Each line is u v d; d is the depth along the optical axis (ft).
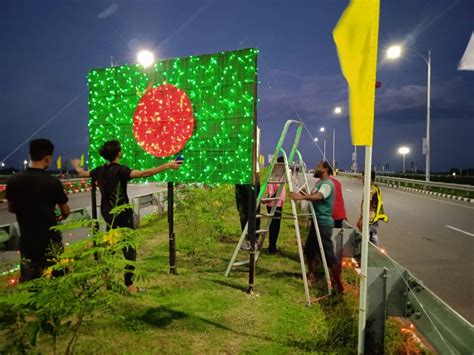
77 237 31.37
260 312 16.34
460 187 81.35
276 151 20.15
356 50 12.00
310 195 19.38
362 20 11.84
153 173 17.72
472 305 19.22
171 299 17.35
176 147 20.47
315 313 16.55
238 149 18.93
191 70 20.12
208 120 19.70
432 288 21.76
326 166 20.52
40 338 13.26
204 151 19.83
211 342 13.56
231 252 27.22
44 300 9.01
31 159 14.49
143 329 14.30
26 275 13.98
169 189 21.20
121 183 17.52
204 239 27.40
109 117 22.54
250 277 18.65
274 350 13.01
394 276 12.34
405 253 30.27
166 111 20.75
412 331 15.46
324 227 19.57
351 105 12.13
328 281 18.84
